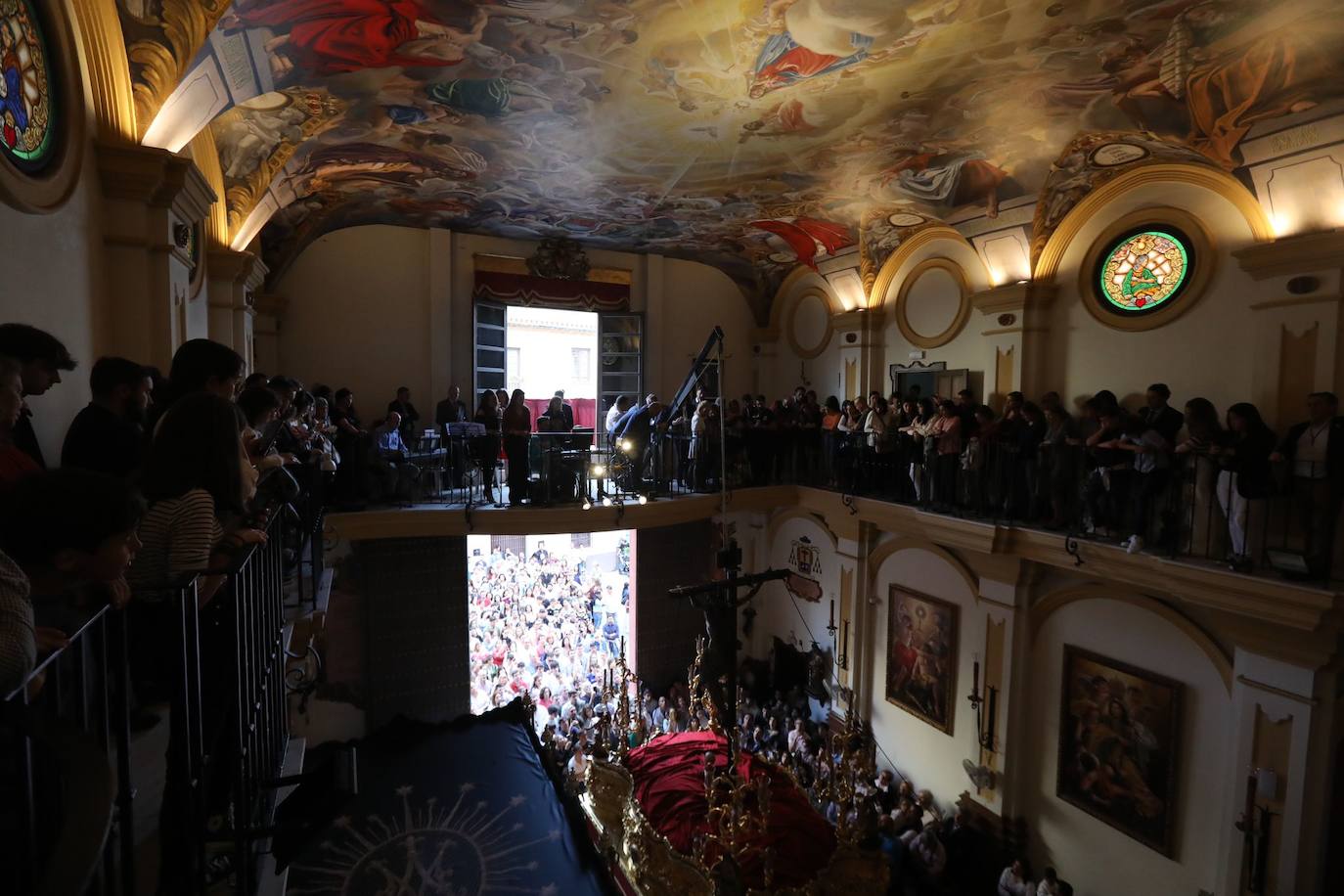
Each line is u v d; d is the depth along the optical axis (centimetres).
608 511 1203
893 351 1417
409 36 671
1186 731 841
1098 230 1016
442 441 1280
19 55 389
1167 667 863
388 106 839
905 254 1362
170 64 529
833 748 1152
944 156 998
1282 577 709
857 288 1488
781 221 1373
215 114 636
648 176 1121
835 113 875
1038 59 727
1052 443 957
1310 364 768
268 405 395
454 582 1348
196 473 264
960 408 1091
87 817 116
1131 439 847
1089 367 1037
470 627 1648
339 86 758
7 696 141
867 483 1284
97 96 493
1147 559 810
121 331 516
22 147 391
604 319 1625
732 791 608
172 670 233
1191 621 830
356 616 1270
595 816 738
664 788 678
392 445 1200
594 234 1499
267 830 254
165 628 293
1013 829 1031
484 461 1183
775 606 1608
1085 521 920
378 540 1286
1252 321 840
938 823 1068
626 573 1770
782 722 1378
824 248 1473
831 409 1392
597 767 743
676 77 777
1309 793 716
